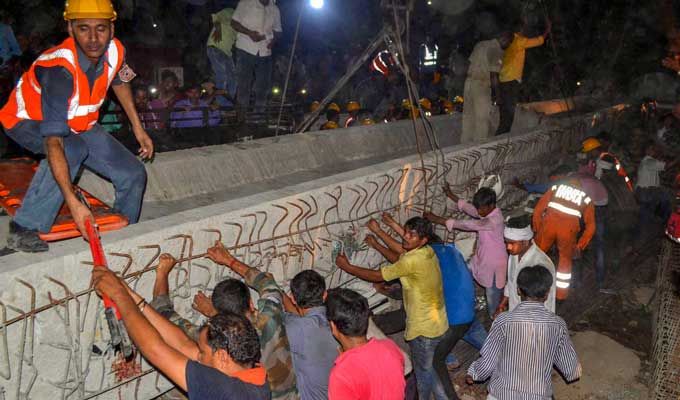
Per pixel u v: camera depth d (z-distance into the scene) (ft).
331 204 15.01
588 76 48.34
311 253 14.74
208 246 12.10
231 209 12.55
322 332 11.21
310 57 38.58
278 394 10.68
